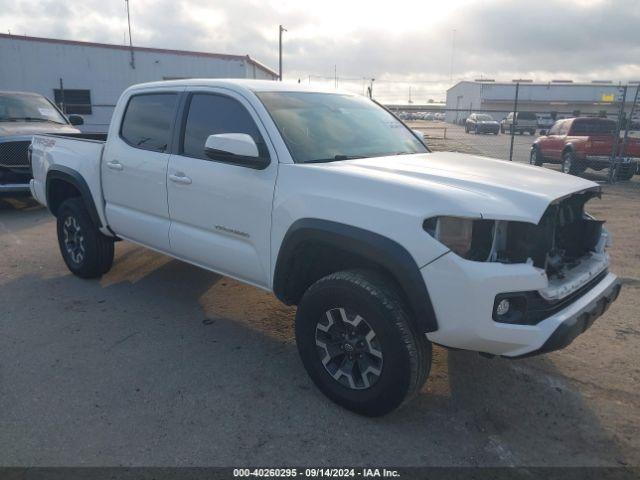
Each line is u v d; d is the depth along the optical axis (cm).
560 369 385
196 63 2300
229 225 383
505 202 287
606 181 1421
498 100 5838
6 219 866
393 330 290
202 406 333
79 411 326
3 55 2053
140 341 421
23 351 403
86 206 521
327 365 331
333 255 349
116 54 2191
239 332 440
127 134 481
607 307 338
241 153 343
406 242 286
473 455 292
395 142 428
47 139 597
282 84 427
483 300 272
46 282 554
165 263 614
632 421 324
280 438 303
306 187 332
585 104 5631
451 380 369
